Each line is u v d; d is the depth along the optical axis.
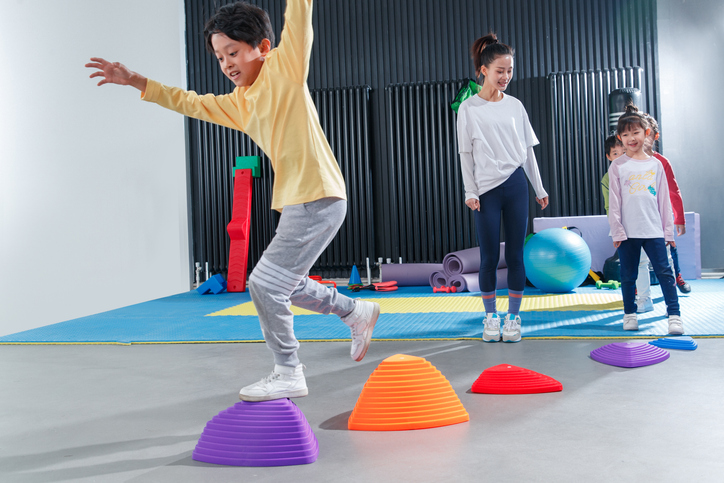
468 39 6.43
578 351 2.51
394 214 6.52
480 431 1.55
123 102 6.60
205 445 1.44
